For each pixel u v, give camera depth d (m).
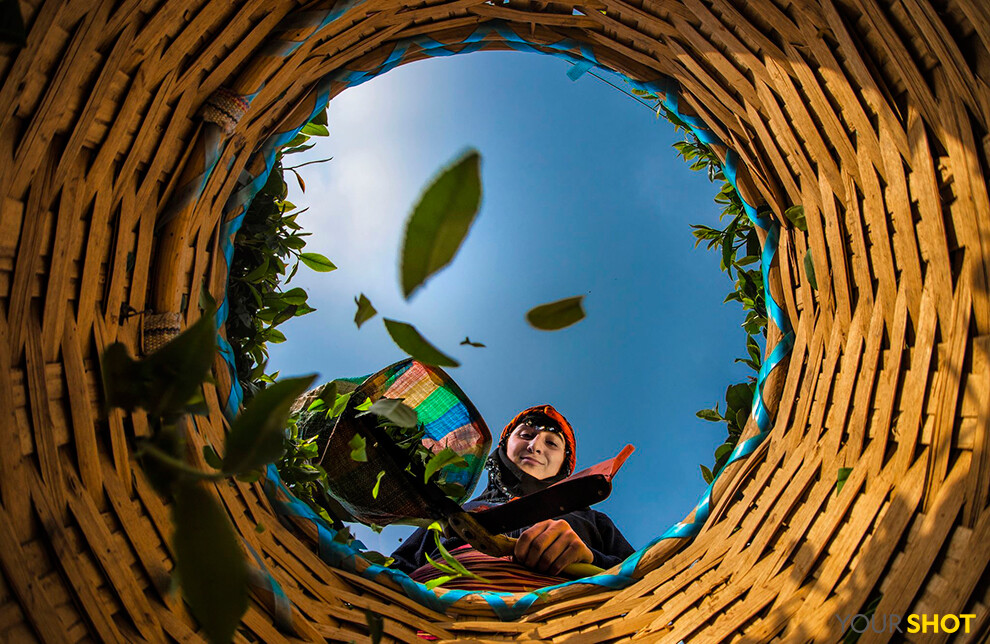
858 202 0.73
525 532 1.12
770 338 0.97
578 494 1.08
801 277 0.88
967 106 0.55
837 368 0.79
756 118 0.81
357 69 0.89
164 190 0.69
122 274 0.62
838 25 0.64
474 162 0.13
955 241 0.59
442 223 0.13
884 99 0.63
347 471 1.10
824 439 0.77
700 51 0.80
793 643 0.63
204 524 0.17
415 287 0.13
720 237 1.18
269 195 0.99
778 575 0.72
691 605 0.80
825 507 0.72
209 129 0.70
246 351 0.99
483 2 0.88
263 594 0.73
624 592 0.90
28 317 0.49
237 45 0.68
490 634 0.88
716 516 0.92
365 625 0.82
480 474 1.41
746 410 1.04
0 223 0.46
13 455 0.47
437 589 0.97
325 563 0.93
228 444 0.17
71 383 0.54
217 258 0.85
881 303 0.70
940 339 0.61
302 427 1.14
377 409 0.29
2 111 0.44
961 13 0.53
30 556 0.47
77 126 0.51
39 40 0.44
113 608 0.53
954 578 0.52
